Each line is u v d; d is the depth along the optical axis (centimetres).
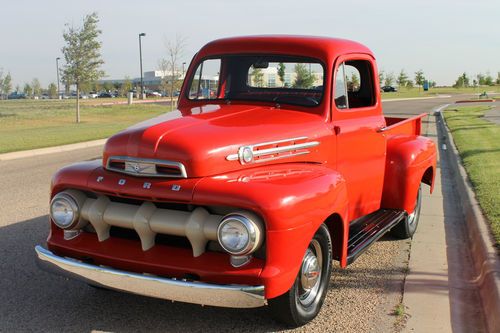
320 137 449
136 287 356
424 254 598
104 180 386
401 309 441
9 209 772
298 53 489
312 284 402
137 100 6278
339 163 478
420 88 9950
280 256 346
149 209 372
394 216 573
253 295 337
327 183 393
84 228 411
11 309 434
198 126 404
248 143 392
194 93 532
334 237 429
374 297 471
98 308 437
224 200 346
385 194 591
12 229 665
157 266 359
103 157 403
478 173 1025
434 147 667
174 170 367
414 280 516
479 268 539
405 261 571
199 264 353
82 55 2766
